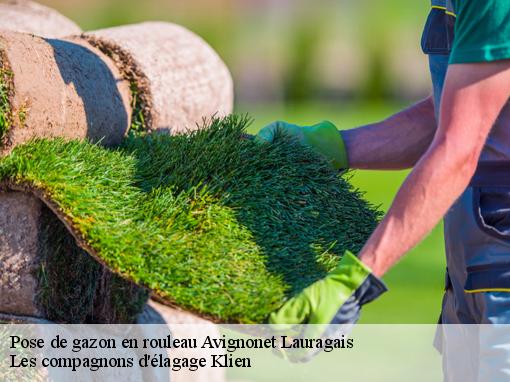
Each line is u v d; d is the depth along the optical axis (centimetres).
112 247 594
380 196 2511
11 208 650
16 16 929
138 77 816
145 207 638
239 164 689
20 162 629
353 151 750
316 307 551
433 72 654
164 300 586
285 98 7281
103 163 670
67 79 699
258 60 7269
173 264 596
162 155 706
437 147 550
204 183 671
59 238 673
